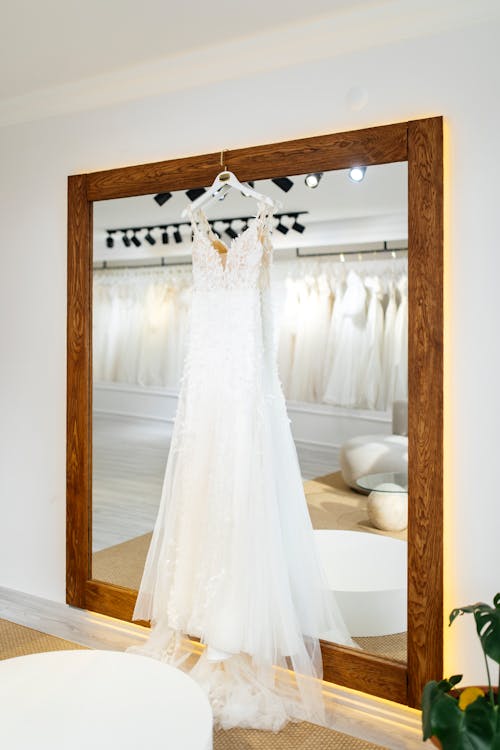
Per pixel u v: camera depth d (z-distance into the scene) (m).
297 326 2.68
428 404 2.40
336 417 2.65
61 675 2.11
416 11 2.39
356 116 2.57
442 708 1.64
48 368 3.40
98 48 2.79
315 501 2.69
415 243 2.41
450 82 2.38
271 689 2.56
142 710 1.91
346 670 2.63
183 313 2.99
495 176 2.32
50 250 3.38
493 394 2.34
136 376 3.11
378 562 2.60
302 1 2.39
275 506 2.61
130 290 3.12
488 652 1.69
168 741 1.76
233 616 2.57
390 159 2.47
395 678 2.51
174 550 2.79
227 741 2.36
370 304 2.57
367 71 2.54
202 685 2.57
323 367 2.66
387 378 2.56
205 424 2.74
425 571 2.42
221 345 2.71
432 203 2.38
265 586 2.57
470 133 2.36
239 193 2.79
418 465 2.42
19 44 2.75
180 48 2.79
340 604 2.66
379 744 2.34
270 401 2.68
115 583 3.21
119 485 3.18
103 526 3.23
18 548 3.54
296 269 2.70
